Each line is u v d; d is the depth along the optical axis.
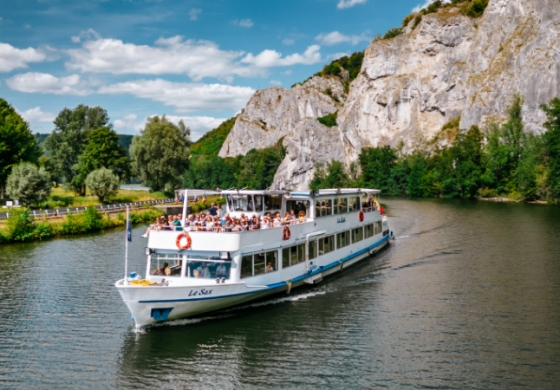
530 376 17.67
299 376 18.09
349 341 21.08
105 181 83.31
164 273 24.73
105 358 20.05
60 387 17.73
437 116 172.75
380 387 17.14
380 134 186.25
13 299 28.59
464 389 16.86
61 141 115.81
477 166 114.06
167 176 105.00
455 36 171.12
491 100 142.88
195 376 18.33
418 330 22.19
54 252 44.22
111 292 29.98
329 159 198.25
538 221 58.59
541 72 124.44
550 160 94.06
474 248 40.59
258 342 21.14
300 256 29.17
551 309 24.75
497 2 155.88
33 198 69.75
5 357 20.33
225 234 23.75
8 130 81.81
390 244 43.69
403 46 187.12
